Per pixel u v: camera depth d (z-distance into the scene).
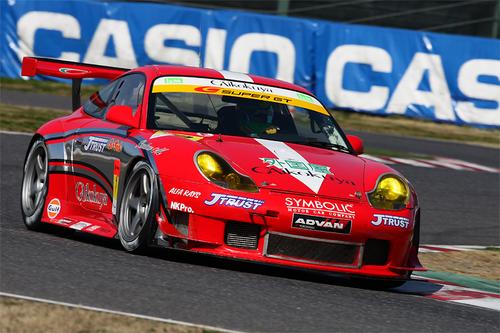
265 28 65.06
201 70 23.89
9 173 33.28
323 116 23.42
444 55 65.88
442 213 36.16
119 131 21.72
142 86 22.61
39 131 24.45
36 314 13.49
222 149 19.84
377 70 65.88
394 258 19.62
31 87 66.31
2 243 19.14
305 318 15.30
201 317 14.48
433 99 66.25
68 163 23.03
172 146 19.67
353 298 17.92
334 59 65.62
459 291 21.22
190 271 18.25
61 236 22.70
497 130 66.44
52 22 66.44
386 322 15.85
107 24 65.50
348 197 19.28
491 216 36.69
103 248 20.23
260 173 19.16
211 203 18.53
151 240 19.23
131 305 14.74
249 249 18.75
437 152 55.53
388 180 20.20
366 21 85.88
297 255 18.89
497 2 85.75
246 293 16.72
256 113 22.33
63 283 15.76
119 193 20.64
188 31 64.81
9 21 67.44
